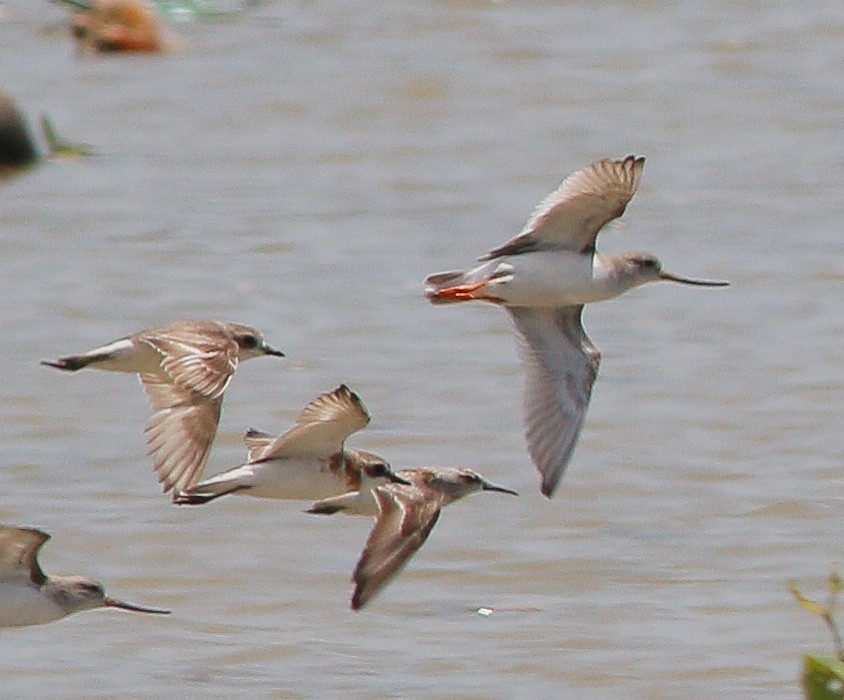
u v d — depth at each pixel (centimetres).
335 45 3500
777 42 3522
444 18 3641
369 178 2867
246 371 2173
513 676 1498
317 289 2436
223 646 1557
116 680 1497
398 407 2077
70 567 1698
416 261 2525
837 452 1964
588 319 2380
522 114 3169
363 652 1541
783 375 2177
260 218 2691
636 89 3288
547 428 1460
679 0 3781
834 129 3084
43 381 2150
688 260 2538
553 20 3653
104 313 2355
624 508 1830
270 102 3209
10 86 3272
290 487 1296
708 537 1761
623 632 1574
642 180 2852
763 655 1529
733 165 2917
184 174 2878
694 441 1997
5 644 1562
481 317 2355
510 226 2652
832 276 2477
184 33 3566
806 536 1762
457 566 1705
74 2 3484
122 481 1886
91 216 2702
